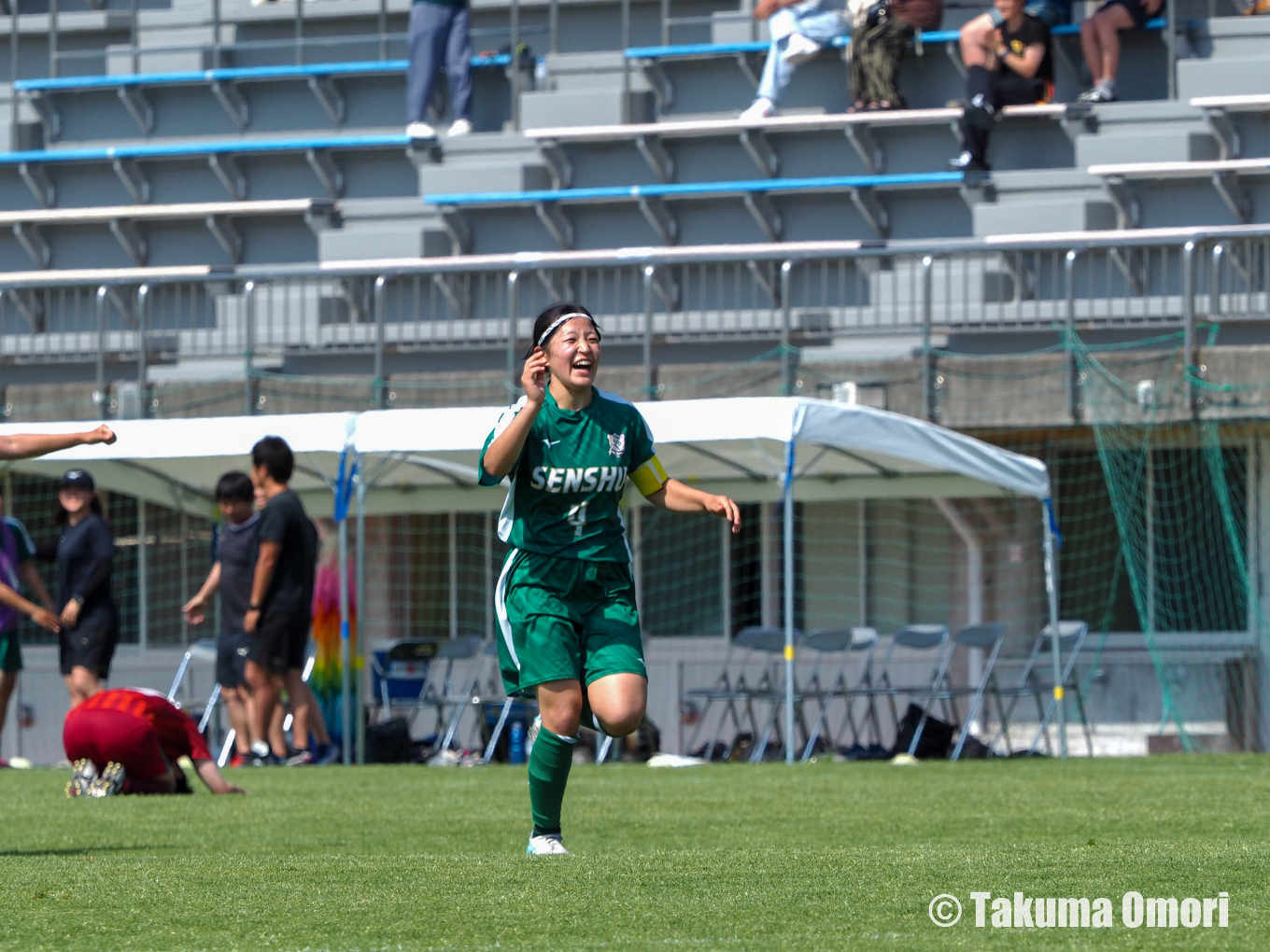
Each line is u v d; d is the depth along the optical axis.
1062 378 52.69
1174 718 55.78
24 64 78.56
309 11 74.88
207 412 58.69
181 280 58.88
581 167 66.94
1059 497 58.25
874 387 54.22
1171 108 61.50
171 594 61.97
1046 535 48.16
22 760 49.50
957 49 65.12
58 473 54.03
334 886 17.39
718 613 60.69
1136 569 57.22
